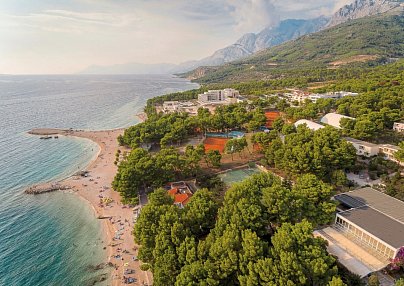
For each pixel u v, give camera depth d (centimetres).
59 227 8469
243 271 4519
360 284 4778
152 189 9681
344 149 8969
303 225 5019
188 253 4900
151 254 5603
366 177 9181
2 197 10431
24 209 9581
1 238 8000
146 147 15175
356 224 5953
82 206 9662
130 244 7469
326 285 4206
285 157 9112
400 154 9106
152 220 5934
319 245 4847
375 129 11125
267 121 16675
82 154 15350
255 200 5928
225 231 5222
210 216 6188
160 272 4953
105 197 10138
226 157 12319
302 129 11319
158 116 19550
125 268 6594
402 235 5550
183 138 15225
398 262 5112
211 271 4578
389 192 7681
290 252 4491
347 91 19575
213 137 15625
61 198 10306
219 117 15800
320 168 8519
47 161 14300
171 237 5375
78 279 6372
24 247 7588
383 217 6197
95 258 7038
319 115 15888
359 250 5625
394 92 14825
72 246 7556
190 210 6125
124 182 9019
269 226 6181
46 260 7056
